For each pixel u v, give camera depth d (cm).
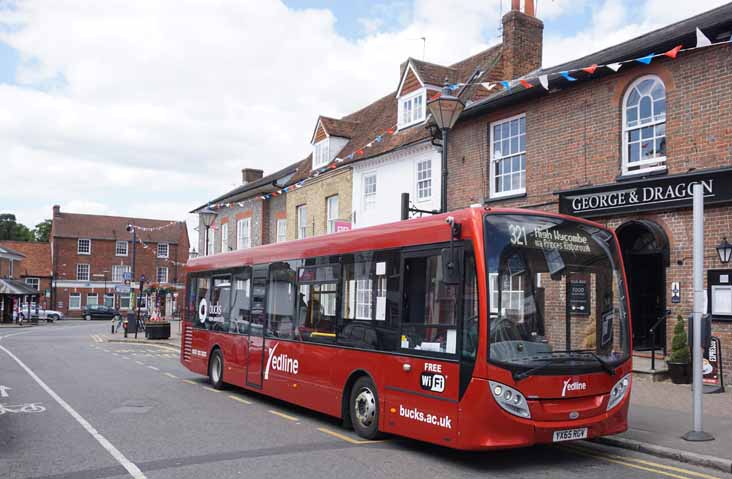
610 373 733
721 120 1181
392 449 791
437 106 1129
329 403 920
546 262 727
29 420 966
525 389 676
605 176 1387
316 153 2830
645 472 689
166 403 1136
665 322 1257
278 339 1074
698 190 793
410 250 791
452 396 698
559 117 1502
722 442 777
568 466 717
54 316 6169
